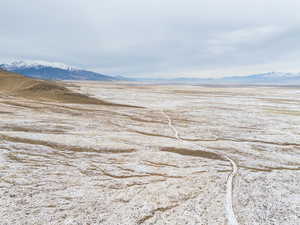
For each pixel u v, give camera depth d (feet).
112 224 38.19
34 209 40.96
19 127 98.37
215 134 111.65
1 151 67.36
